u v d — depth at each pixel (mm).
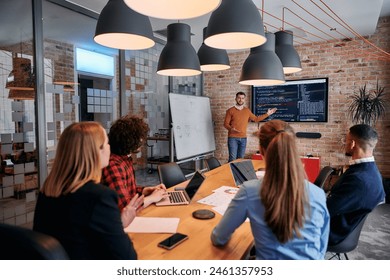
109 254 1047
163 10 1457
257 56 2580
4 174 2812
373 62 4691
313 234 1153
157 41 4922
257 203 1169
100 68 3891
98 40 1980
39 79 3029
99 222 1027
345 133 4945
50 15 3242
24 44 2959
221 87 6098
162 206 1960
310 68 5180
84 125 1178
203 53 2939
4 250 848
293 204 1084
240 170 2676
